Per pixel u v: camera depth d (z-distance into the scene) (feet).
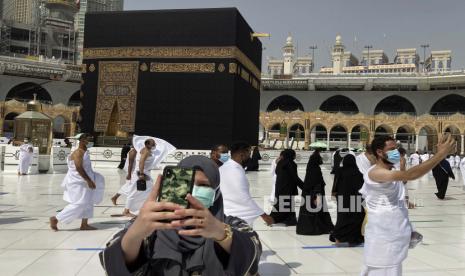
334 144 183.62
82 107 73.51
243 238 5.35
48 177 47.75
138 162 24.72
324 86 185.68
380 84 178.40
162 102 70.44
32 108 58.54
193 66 69.72
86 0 332.39
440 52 243.19
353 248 18.69
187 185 4.54
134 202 24.71
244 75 75.31
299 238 20.59
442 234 22.29
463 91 170.81
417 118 149.69
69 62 204.13
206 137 68.90
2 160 53.42
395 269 10.49
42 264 15.16
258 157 69.87
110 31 72.79
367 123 152.97
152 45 71.10
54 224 20.63
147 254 5.34
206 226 4.64
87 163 20.75
